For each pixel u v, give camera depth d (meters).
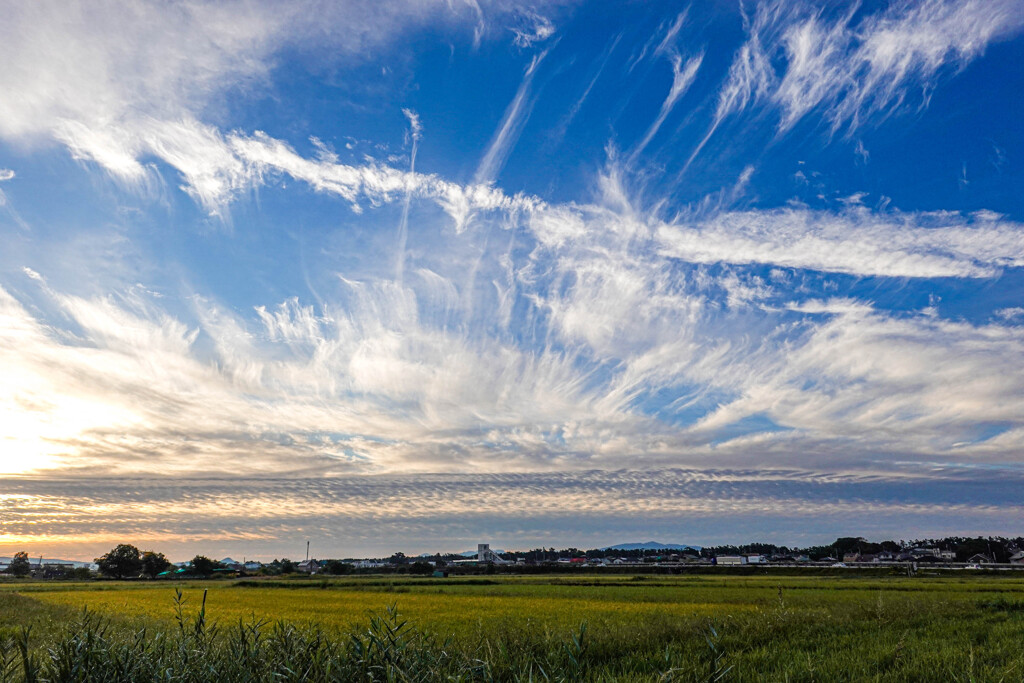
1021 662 8.99
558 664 7.53
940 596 29.95
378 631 6.05
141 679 5.71
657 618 17.47
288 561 140.62
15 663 6.00
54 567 116.44
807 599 31.78
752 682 8.66
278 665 5.84
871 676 8.98
